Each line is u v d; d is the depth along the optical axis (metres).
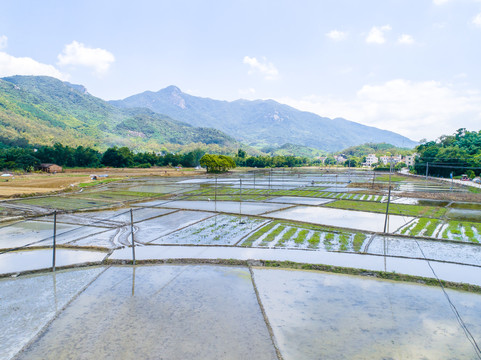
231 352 12.96
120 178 102.12
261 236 30.80
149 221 37.88
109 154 160.25
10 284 19.98
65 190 65.31
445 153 117.75
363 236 30.80
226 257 24.75
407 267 22.66
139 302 17.48
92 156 159.50
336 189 72.88
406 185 83.44
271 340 13.84
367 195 62.50
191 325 15.08
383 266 22.80
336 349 13.24
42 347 13.28
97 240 29.67
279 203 51.28
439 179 105.69
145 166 168.25
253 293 18.72
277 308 16.88
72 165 154.25
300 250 26.47
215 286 19.72
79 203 50.66
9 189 66.31
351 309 16.78
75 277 21.16
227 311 16.50
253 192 66.88
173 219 39.03
